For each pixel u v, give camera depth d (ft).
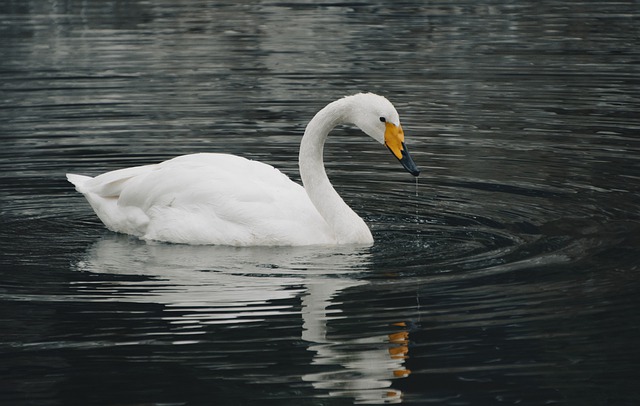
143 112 65.36
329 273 39.88
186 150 58.08
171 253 43.09
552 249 42.01
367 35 85.71
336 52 79.92
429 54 79.05
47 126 62.39
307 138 45.14
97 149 58.23
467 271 39.60
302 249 43.29
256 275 39.81
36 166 55.52
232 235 43.91
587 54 78.07
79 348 33.12
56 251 43.45
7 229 46.52
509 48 80.43
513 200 49.24
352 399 29.63
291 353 32.48
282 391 30.09
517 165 54.75
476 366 31.53
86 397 29.96
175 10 97.45
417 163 55.72
